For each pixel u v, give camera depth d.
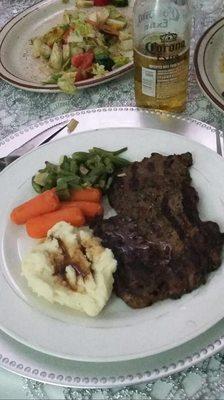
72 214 0.38
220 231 0.36
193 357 0.31
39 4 0.63
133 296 0.32
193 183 0.40
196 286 0.33
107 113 0.49
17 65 0.57
